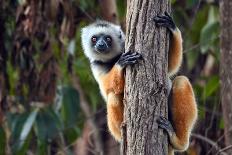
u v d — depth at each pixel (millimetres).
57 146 16531
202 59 18328
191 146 14883
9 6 15141
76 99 15789
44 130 14812
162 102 9648
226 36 14180
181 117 10812
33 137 15703
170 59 10430
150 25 9641
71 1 14789
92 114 18141
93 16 16188
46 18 14594
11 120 15023
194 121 10906
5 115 15094
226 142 14117
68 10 14695
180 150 10828
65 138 17281
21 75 15000
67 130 15969
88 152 19078
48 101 15062
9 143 15555
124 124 9688
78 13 15750
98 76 12055
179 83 10898
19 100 15297
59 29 14812
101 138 19734
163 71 9672
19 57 14867
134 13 9695
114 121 10977
